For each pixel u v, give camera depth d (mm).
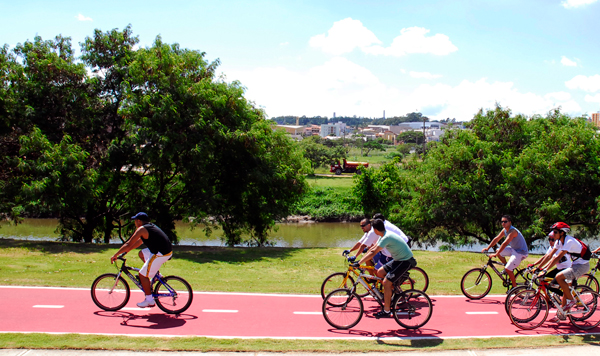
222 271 11906
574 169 20391
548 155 21062
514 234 9102
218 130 17969
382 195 28188
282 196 22094
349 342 6621
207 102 18438
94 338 6379
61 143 16844
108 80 20172
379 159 108625
